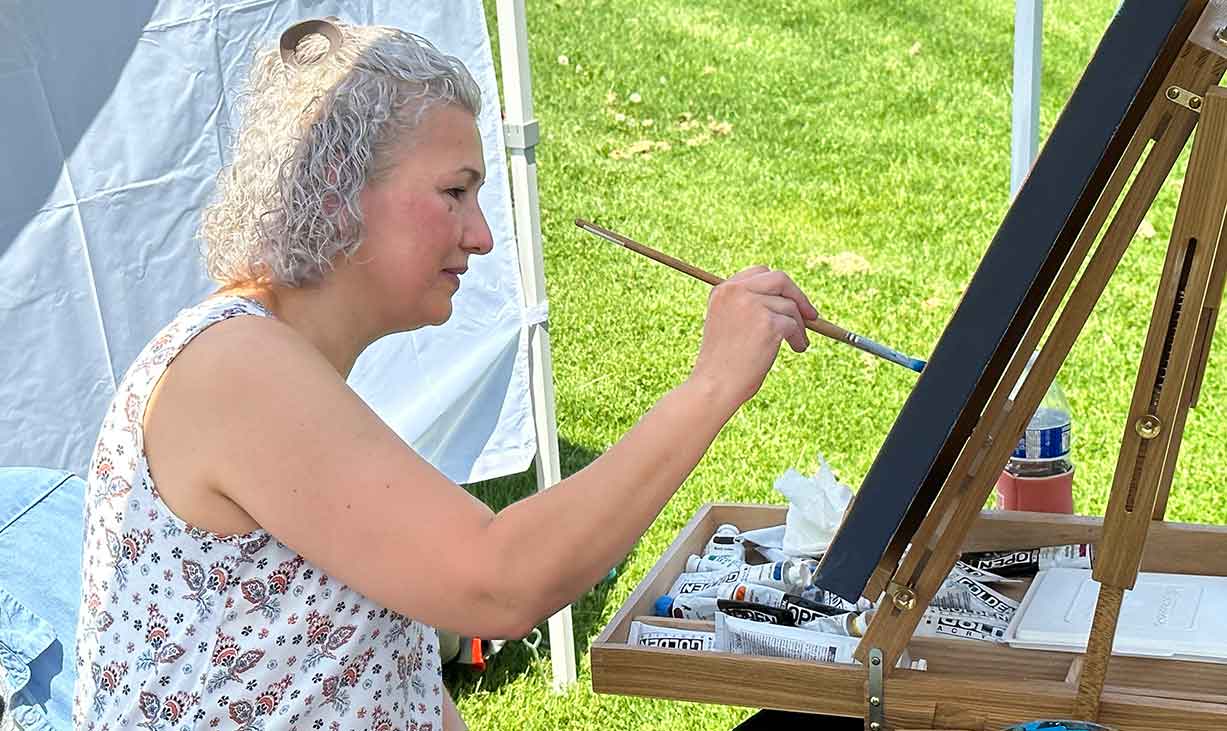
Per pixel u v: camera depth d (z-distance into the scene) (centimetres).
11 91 190
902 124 620
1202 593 140
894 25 700
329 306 111
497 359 254
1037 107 243
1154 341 108
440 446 253
